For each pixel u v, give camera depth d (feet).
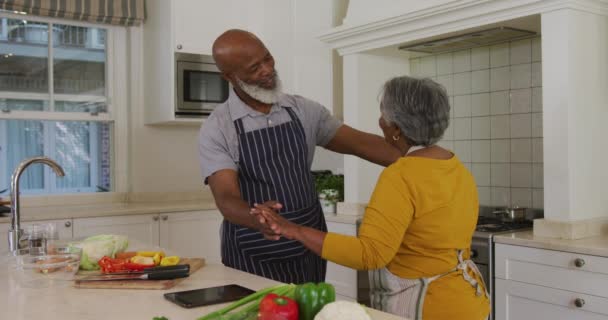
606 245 8.52
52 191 15.08
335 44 13.03
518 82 11.64
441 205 5.56
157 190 16.05
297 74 14.80
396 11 11.21
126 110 15.85
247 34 6.86
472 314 5.74
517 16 9.73
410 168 5.57
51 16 14.58
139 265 6.23
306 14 14.48
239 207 6.34
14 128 14.57
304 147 7.38
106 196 15.57
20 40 14.51
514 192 11.85
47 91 14.87
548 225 9.37
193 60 14.80
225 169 6.86
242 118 7.08
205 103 15.03
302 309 4.20
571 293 8.63
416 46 11.98
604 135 9.77
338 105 14.11
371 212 5.53
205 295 5.33
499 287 9.56
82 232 13.23
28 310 5.09
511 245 9.36
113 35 15.62
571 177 9.25
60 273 6.07
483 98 12.29
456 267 5.76
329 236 5.53
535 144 11.43
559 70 9.25
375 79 13.07
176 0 14.55
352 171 12.89
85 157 15.55
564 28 9.16
